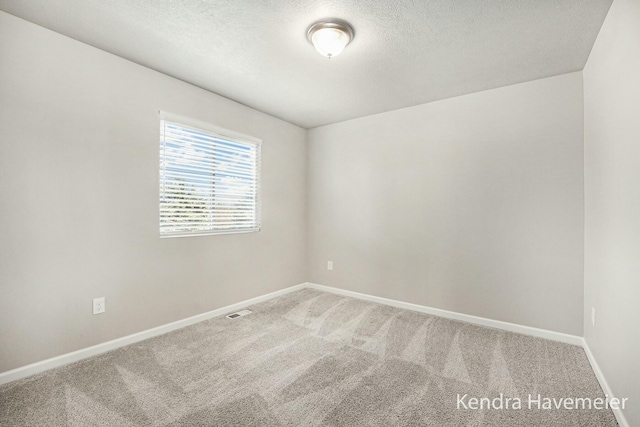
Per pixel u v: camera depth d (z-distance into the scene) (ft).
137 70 8.02
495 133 9.32
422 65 7.98
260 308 10.96
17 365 6.18
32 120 6.34
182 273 9.13
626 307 4.89
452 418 5.15
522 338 8.45
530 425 5.00
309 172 13.97
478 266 9.59
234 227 10.82
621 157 5.20
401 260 11.21
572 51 7.18
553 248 8.40
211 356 7.28
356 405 5.48
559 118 8.34
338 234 13.00
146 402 5.50
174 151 8.95
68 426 4.88
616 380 5.28
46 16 6.11
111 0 5.60
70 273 6.89
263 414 5.22
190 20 6.22
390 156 11.52
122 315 7.79
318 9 5.82
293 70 8.36
